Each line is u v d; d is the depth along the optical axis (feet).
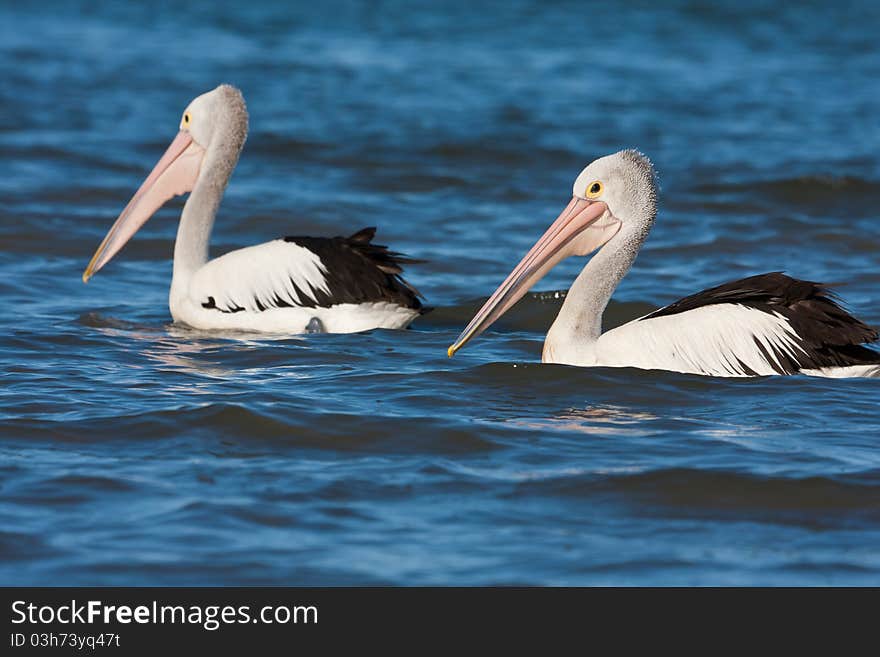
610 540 29.78
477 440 36.32
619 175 45.52
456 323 54.90
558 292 60.29
